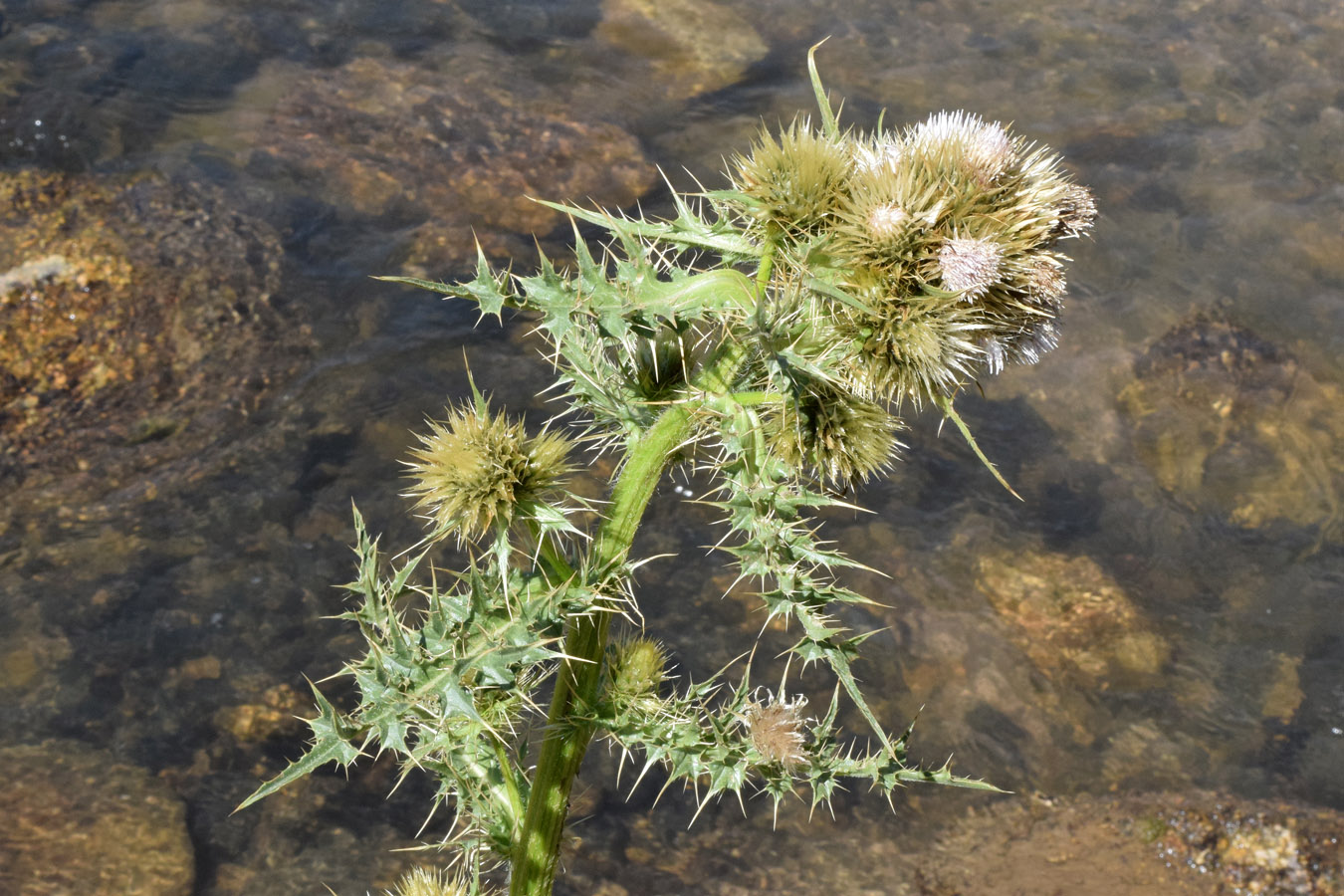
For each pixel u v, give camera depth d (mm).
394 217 2209
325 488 1782
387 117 2420
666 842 1480
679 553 1773
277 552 1696
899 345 938
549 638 884
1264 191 2502
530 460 924
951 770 1594
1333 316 2254
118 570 1644
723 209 952
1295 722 1683
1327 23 2977
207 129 2336
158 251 2018
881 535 1861
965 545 1855
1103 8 2992
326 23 2680
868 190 946
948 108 2641
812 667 1673
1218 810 1556
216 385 1887
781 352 899
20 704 1489
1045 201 952
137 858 1354
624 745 915
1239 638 1784
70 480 1735
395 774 1514
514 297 907
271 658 1583
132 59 2471
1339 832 1529
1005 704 1670
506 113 2477
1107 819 1554
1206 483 1984
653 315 908
